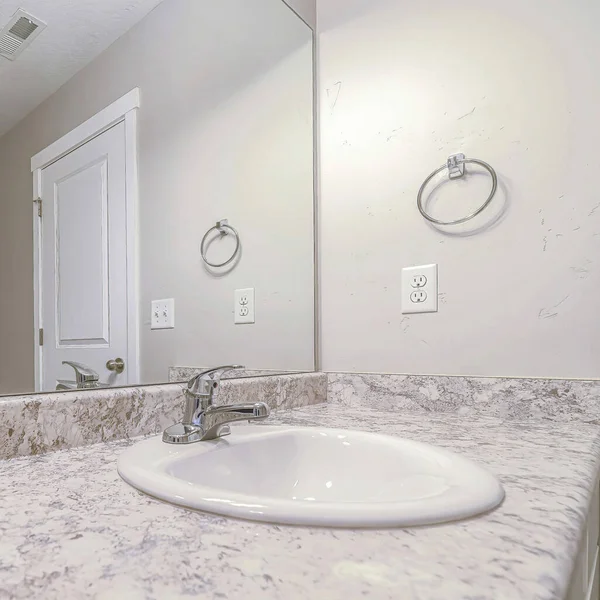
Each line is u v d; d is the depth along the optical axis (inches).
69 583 11.4
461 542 13.7
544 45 37.1
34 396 27.4
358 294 47.1
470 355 39.5
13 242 29.0
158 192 38.1
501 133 38.8
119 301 34.6
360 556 12.8
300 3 52.3
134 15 36.8
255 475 28.0
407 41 45.2
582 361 34.5
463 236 40.3
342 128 49.8
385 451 26.9
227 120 44.4
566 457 24.5
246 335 44.1
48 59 31.4
